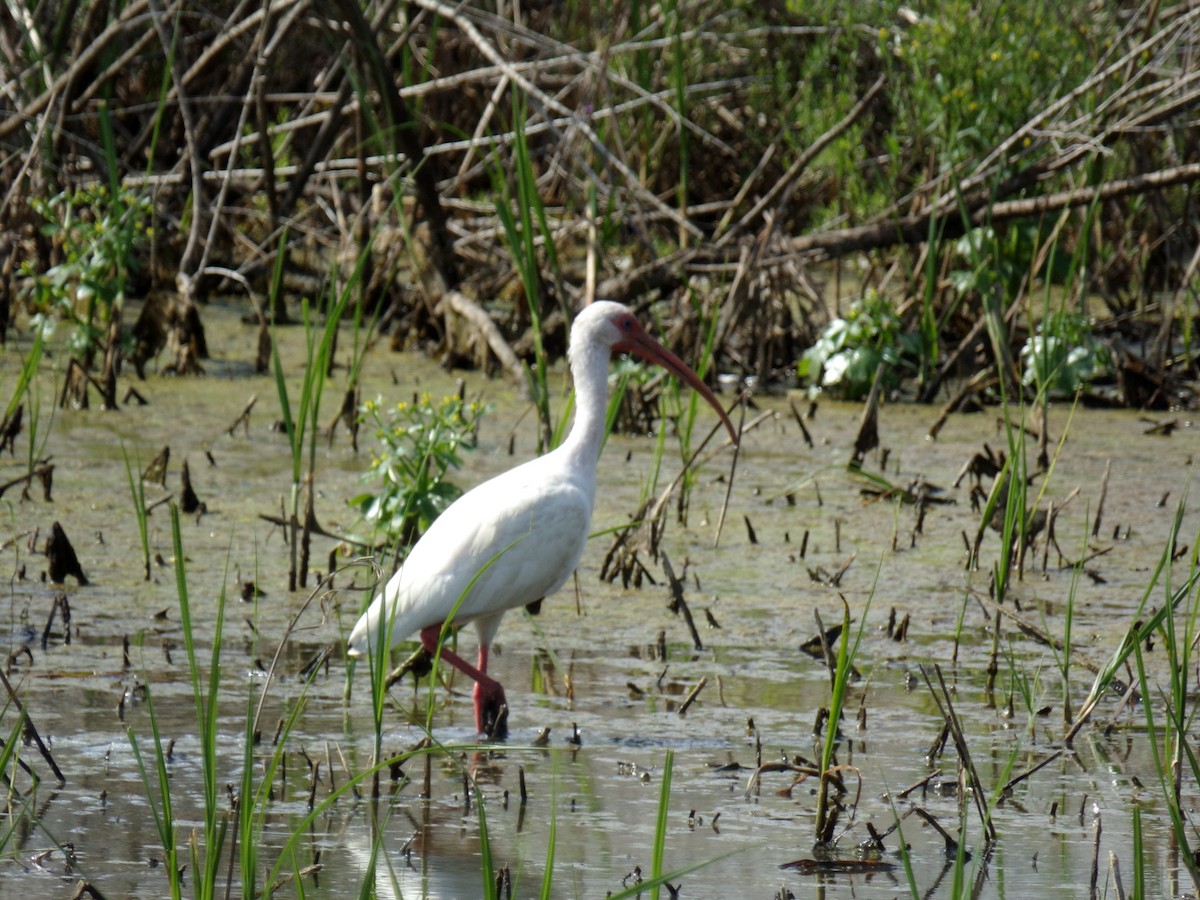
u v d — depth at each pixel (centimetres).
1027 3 1819
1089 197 1712
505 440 1517
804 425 1606
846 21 1908
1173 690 690
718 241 1873
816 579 1116
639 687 905
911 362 1900
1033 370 1667
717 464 1475
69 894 615
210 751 558
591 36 2286
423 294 1883
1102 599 1084
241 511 1253
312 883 634
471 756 794
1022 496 1115
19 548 1135
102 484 1312
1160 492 1389
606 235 1917
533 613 1038
